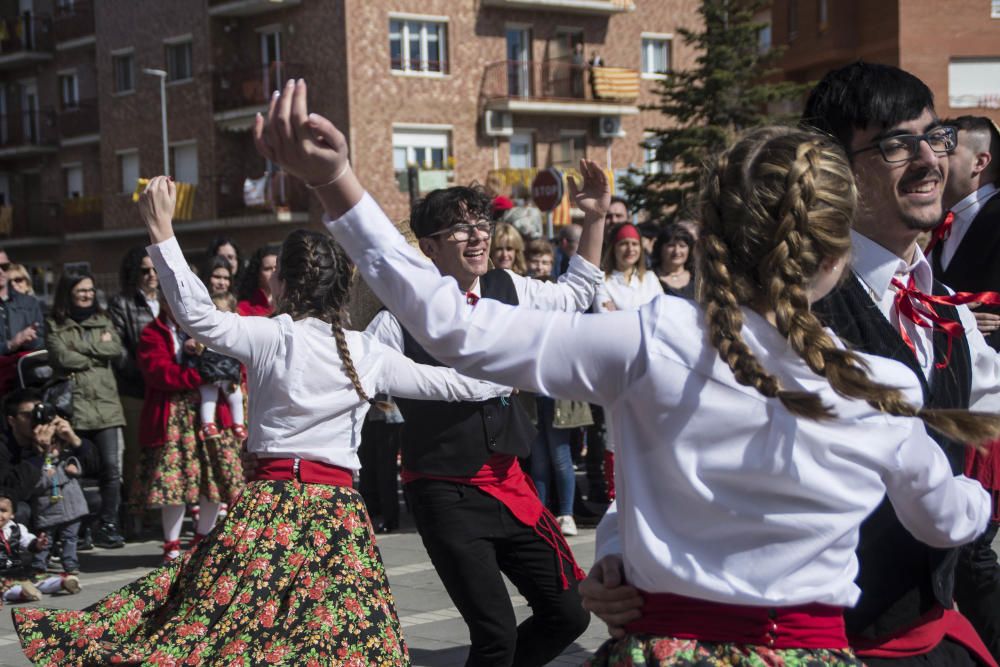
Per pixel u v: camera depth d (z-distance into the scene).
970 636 2.62
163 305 8.24
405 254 2.07
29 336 9.18
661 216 29.02
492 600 4.12
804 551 1.99
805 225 2.00
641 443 2.05
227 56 33.66
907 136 2.71
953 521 2.23
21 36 39.53
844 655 2.07
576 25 35.03
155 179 4.10
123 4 36.06
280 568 4.00
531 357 2.05
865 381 1.94
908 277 2.80
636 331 2.03
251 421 4.22
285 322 4.20
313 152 1.96
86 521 8.98
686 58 37.34
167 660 3.85
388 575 7.43
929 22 32.16
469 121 32.81
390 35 31.56
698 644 2.03
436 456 4.18
